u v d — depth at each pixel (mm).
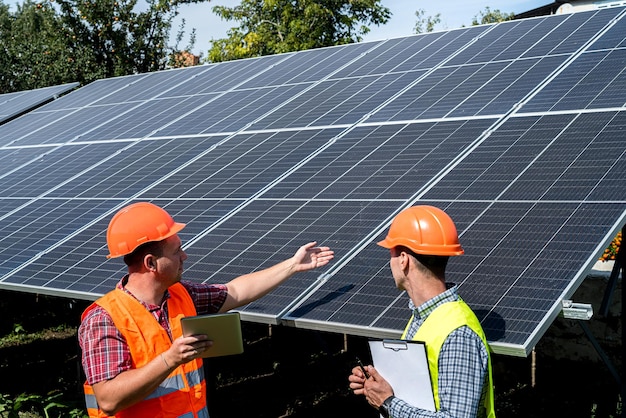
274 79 12422
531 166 7008
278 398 10953
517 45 10406
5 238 9297
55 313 17328
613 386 10133
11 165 12297
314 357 12625
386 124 8984
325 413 10281
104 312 4758
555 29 10664
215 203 8414
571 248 5641
